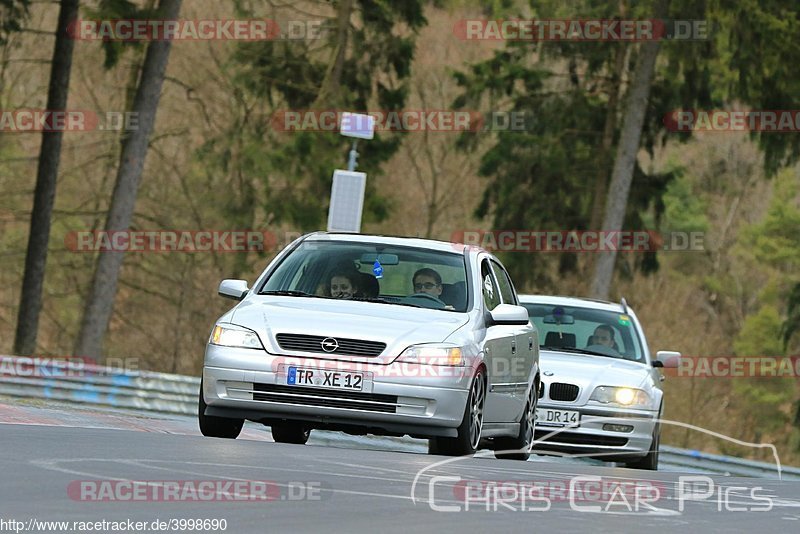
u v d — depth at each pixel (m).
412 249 34.34
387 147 109.69
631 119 100.31
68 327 121.94
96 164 119.25
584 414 43.66
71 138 119.56
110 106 119.06
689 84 101.88
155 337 125.00
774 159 96.19
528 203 114.38
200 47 120.62
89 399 54.84
